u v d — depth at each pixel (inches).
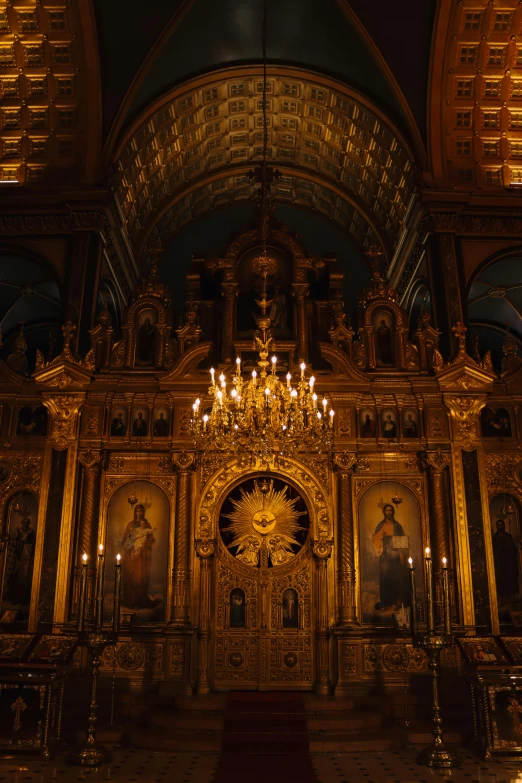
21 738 498.9
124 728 565.9
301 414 502.0
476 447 692.7
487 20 762.8
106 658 639.1
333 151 973.2
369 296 757.3
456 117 824.3
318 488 685.3
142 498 685.9
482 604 652.7
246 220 1085.1
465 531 668.7
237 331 759.7
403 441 695.7
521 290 876.0
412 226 826.8
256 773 459.8
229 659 650.8
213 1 762.2
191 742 519.5
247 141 999.0
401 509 686.5
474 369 698.8
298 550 679.7
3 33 772.0
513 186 842.2
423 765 483.5
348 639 642.2
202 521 675.4
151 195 971.3
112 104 797.2
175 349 734.5
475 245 785.6
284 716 562.3
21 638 556.7
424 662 642.2
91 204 775.7
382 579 668.1
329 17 784.3
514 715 510.0
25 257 775.1
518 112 824.3
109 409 700.7
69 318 732.7
